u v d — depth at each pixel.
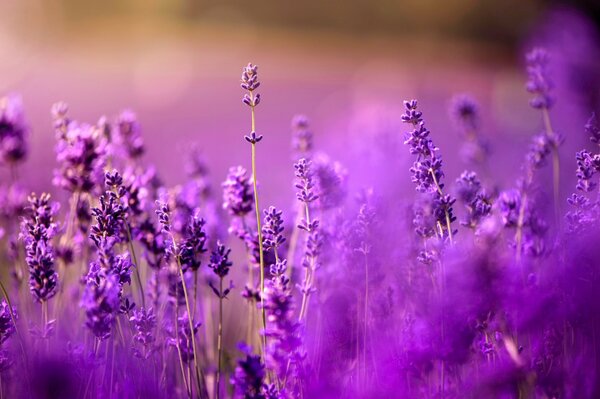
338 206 2.47
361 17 30.31
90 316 1.77
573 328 1.88
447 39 26.97
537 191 2.26
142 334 1.98
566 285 1.86
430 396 1.83
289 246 2.69
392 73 17.84
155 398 1.98
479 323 1.88
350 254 2.23
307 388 1.82
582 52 6.72
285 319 1.75
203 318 2.56
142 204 2.33
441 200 1.99
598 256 1.87
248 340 2.32
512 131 5.78
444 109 12.45
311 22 31.11
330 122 10.52
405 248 2.30
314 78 18.64
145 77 18.44
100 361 1.90
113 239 2.03
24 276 2.51
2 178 3.71
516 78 15.27
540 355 1.88
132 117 2.94
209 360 2.52
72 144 2.44
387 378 1.90
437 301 1.85
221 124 13.49
